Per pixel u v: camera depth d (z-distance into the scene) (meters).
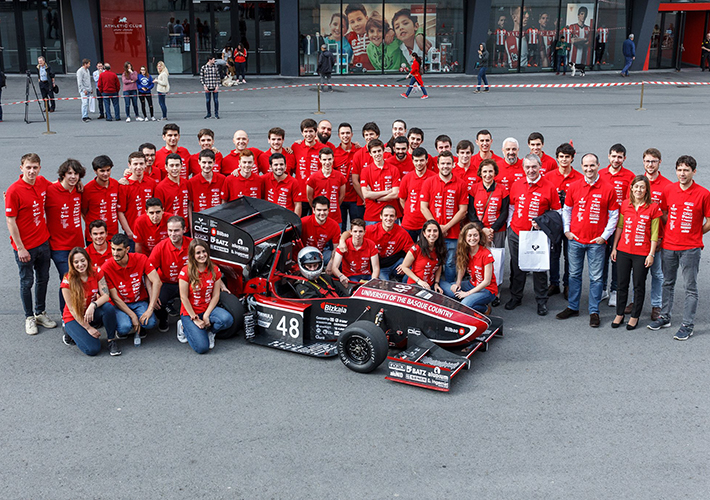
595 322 8.42
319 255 7.88
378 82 30.56
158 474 5.56
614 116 21.88
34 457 5.79
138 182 9.05
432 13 31.89
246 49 31.62
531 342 8.01
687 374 7.19
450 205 9.09
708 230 7.83
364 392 6.87
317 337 7.88
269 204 8.71
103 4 29.86
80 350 7.75
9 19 30.16
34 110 23.62
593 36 33.12
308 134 10.45
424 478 5.50
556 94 27.06
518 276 8.95
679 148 17.17
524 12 32.34
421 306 7.41
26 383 7.04
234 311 7.86
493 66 32.88
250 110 23.02
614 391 6.85
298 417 6.39
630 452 5.84
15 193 7.76
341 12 31.39
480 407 6.57
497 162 9.79
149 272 7.94
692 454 5.81
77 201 8.41
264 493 5.32
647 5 32.22
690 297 7.90
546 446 5.93
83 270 7.34
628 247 8.12
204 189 9.43
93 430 6.19
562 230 8.64
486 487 5.39
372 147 9.62
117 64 30.72
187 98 26.08
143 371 7.31
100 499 5.27
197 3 30.62
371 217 9.96
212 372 7.28
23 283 8.05
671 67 35.06
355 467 5.64
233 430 6.18
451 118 21.30
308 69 31.92
